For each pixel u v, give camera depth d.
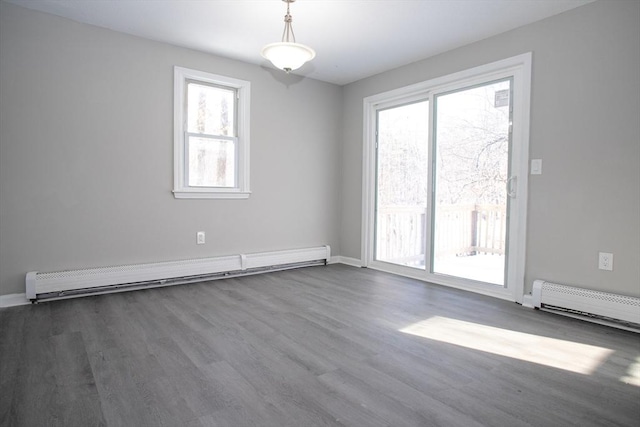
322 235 4.82
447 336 2.36
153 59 3.48
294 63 2.52
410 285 3.71
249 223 4.16
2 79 2.84
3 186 2.87
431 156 3.87
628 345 2.24
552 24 2.90
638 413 1.53
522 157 3.08
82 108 3.16
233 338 2.29
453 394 1.67
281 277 4.03
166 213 3.61
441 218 3.82
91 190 3.22
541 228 2.99
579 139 2.76
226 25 3.18
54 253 3.08
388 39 3.40
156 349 2.11
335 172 4.91
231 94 4.04
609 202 2.63
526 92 3.05
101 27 3.22
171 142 3.61
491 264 3.41
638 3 2.48
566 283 2.85
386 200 4.50
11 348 2.11
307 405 1.57
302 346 2.18
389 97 4.28
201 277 3.82
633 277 2.53
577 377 1.84
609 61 2.61
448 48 3.61
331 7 2.84
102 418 1.46
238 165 4.07
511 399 1.63
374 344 2.22
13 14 2.87
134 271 3.34
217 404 1.57
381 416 1.49
